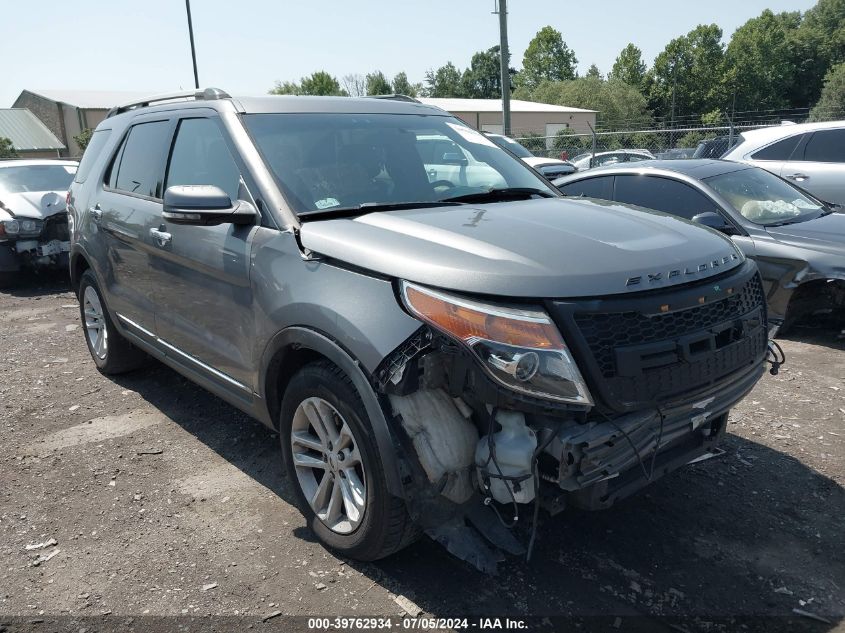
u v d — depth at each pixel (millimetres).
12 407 4699
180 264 3627
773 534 3049
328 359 2791
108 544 3082
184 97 4133
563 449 2270
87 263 5000
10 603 2695
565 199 3555
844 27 91125
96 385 5102
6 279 9000
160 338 4055
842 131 8734
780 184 6453
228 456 3910
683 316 2498
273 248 2975
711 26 86062
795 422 4141
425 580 2789
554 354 2258
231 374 3389
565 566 2861
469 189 3605
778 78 87688
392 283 2529
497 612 2596
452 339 2334
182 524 3227
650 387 2389
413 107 4168
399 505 2570
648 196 6402
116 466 3816
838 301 5332
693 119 85750
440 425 2484
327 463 2920
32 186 9594
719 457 3732
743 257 2992
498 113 43625
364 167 3445
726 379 2654
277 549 3014
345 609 2629
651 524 3141
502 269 2379
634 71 90000
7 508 3396
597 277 2363
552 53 99750
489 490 2486
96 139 5086
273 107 3590
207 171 3547
